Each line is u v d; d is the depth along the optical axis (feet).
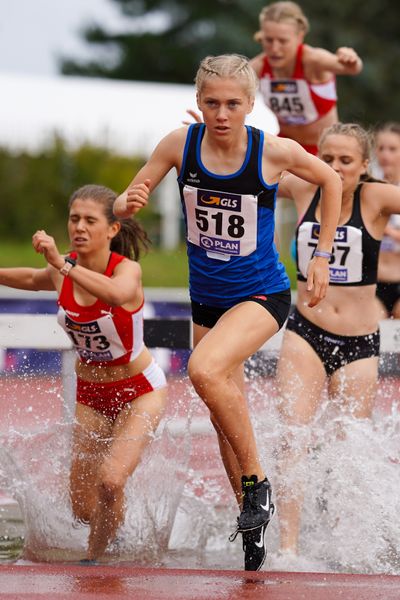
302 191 59.72
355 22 294.05
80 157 205.05
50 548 52.95
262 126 157.89
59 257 50.65
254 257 49.19
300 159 48.06
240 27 301.22
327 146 57.77
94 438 55.88
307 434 55.47
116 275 53.47
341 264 58.23
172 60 356.18
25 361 98.53
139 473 54.90
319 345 58.34
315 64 81.97
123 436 54.49
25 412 79.92
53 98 211.20
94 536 53.01
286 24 81.66
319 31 287.48
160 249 203.82
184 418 67.62
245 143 47.21
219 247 49.01
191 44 351.87
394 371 80.23
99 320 53.36
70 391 67.10
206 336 47.91
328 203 49.08
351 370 58.34
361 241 58.08
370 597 37.81
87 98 212.02
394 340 68.59
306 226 58.80
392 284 91.66
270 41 82.33
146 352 56.24
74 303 53.62
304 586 39.96
